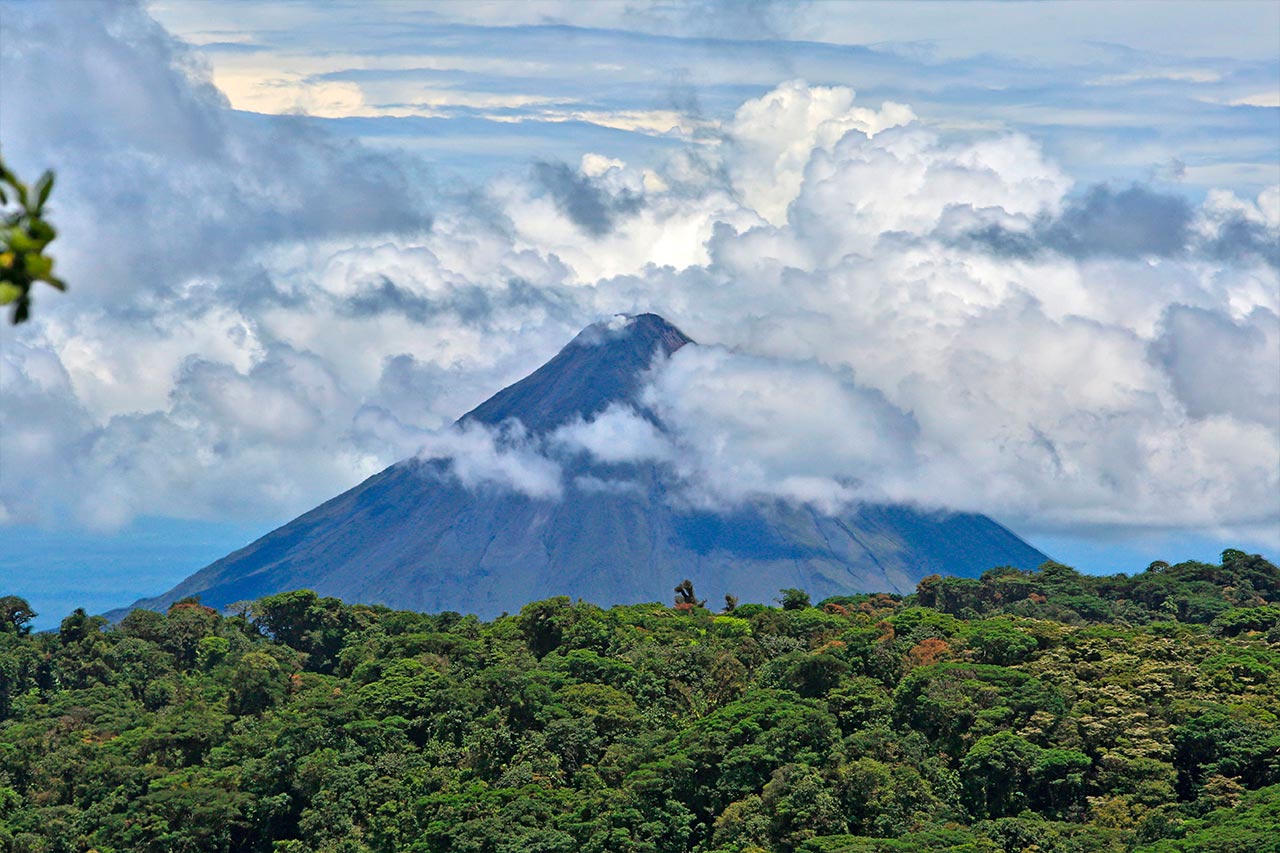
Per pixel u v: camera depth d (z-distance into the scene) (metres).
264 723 140.25
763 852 107.38
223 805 122.25
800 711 119.75
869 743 117.38
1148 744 116.69
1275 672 132.88
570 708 128.62
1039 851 105.94
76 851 123.38
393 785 123.06
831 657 128.38
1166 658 136.75
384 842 118.00
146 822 122.81
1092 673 130.50
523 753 122.81
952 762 120.06
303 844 119.31
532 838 108.88
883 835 109.25
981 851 103.00
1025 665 132.62
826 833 108.94
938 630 144.12
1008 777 115.38
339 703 134.62
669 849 113.44
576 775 120.31
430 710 134.12
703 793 117.44
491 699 130.88
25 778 135.62
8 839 122.12
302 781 125.00
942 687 123.62
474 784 118.94
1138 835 106.50
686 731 124.12
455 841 110.38
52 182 13.77
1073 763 115.06
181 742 137.88
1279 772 113.50
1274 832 98.75
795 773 111.94
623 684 136.88
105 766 131.88
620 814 112.69
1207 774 114.81
